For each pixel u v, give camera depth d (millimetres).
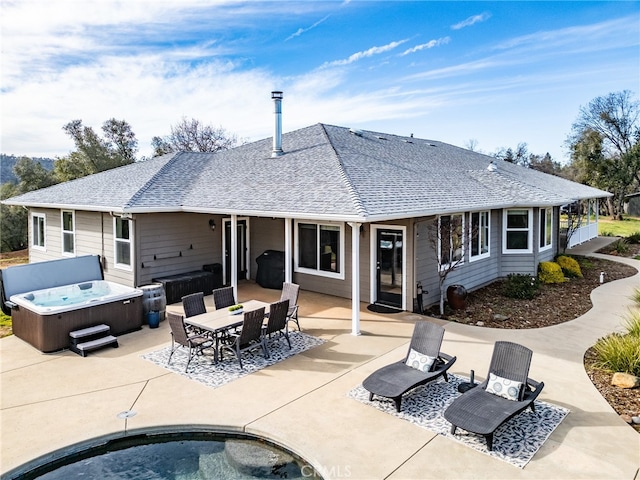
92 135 38719
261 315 8703
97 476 5492
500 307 12727
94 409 6805
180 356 9055
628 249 24438
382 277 12953
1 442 5910
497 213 16188
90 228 15070
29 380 7898
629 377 7395
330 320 11508
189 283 13852
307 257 14844
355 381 7762
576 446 5691
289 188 12477
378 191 11406
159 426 6309
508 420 5938
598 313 12086
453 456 5520
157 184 14883
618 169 43094
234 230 13008
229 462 5758
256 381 7789
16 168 32719
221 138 52250
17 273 12000
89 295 12586
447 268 13062
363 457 5508
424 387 7500
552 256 19078
